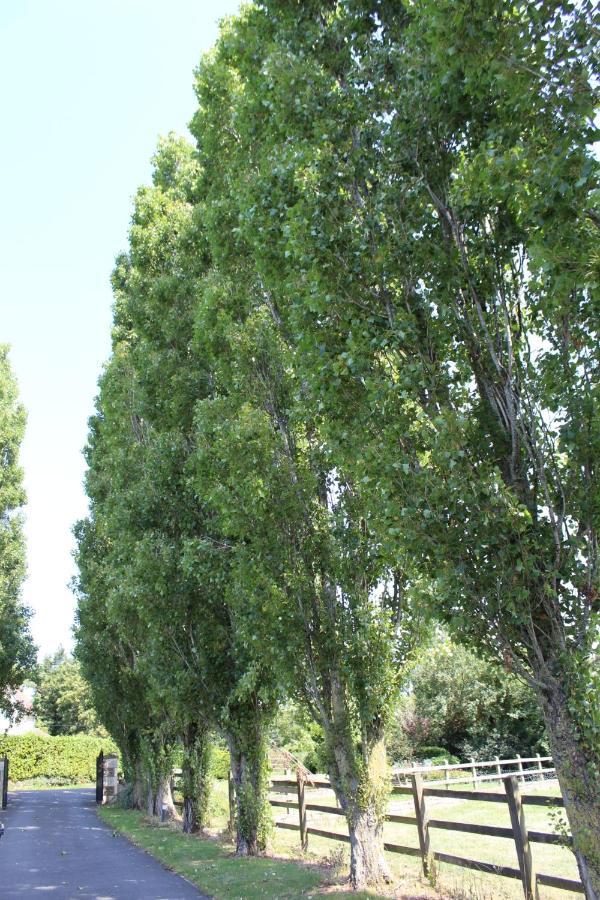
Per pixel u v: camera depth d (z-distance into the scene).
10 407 34.75
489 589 5.14
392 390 5.59
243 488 9.70
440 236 6.12
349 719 9.62
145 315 15.72
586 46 4.29
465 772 26.02
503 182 4.72
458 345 5.92
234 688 12.89
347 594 9.45
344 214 6.44
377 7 7.29
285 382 10.38
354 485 9.45
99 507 23.75
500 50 4.46
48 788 50.31
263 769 13.26
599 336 5.06
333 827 15.84
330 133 6.70
